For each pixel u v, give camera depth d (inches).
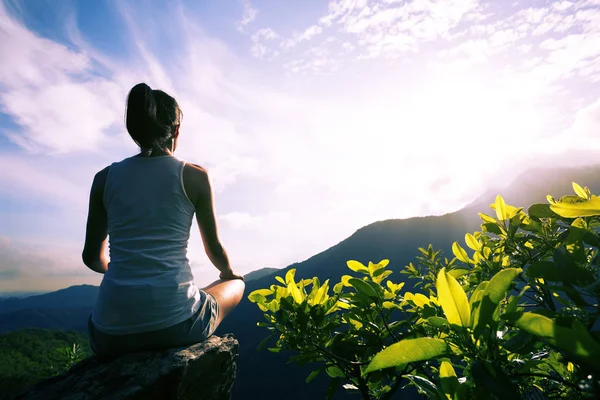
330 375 72.0
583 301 32.7
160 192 65.2
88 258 75.8
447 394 34.6
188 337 64.9
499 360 33.2
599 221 51.9
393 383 70.9
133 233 63.3
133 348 62.0
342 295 73.1
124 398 50.9
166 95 71.8
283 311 68.3
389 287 74.4
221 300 75.2
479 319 32.7
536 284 52.3
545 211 57.8
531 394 45.9
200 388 62.6
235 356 74.5
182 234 67.1
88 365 62.0
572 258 35.6
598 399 25.5
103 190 68.6
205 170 71.8
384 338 65.3
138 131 66.9
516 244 62.7
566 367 47.0
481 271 67.0
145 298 59.7
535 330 29.1
